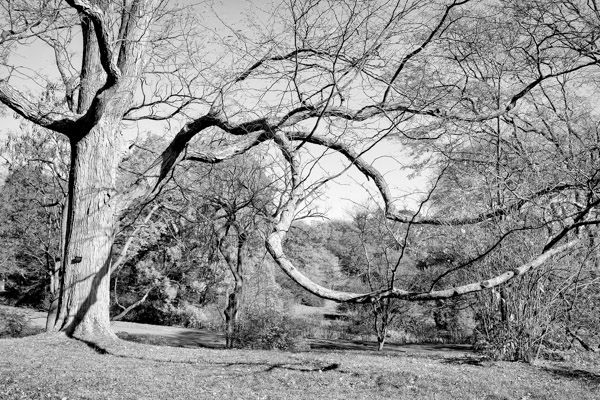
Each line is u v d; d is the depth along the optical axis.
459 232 8.09
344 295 2.91
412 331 23.20
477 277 11.33
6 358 9.41
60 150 16.83
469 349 18.81
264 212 5.81
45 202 19.44
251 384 8.43
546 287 10.94
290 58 5.23
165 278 22.50
